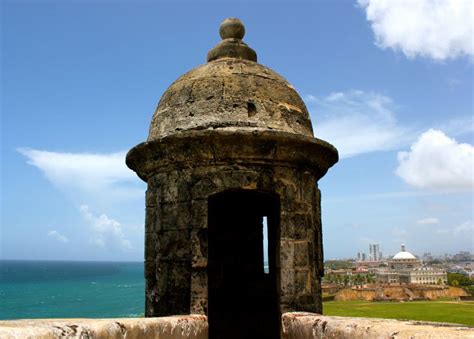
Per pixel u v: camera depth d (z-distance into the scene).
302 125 6.45
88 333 3.44
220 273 8.57
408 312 46.81
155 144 6.02
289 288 5.83
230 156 5.85
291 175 6.07
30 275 197.88
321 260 6.48
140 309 66.38
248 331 8.41
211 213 8.70
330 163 6.70
